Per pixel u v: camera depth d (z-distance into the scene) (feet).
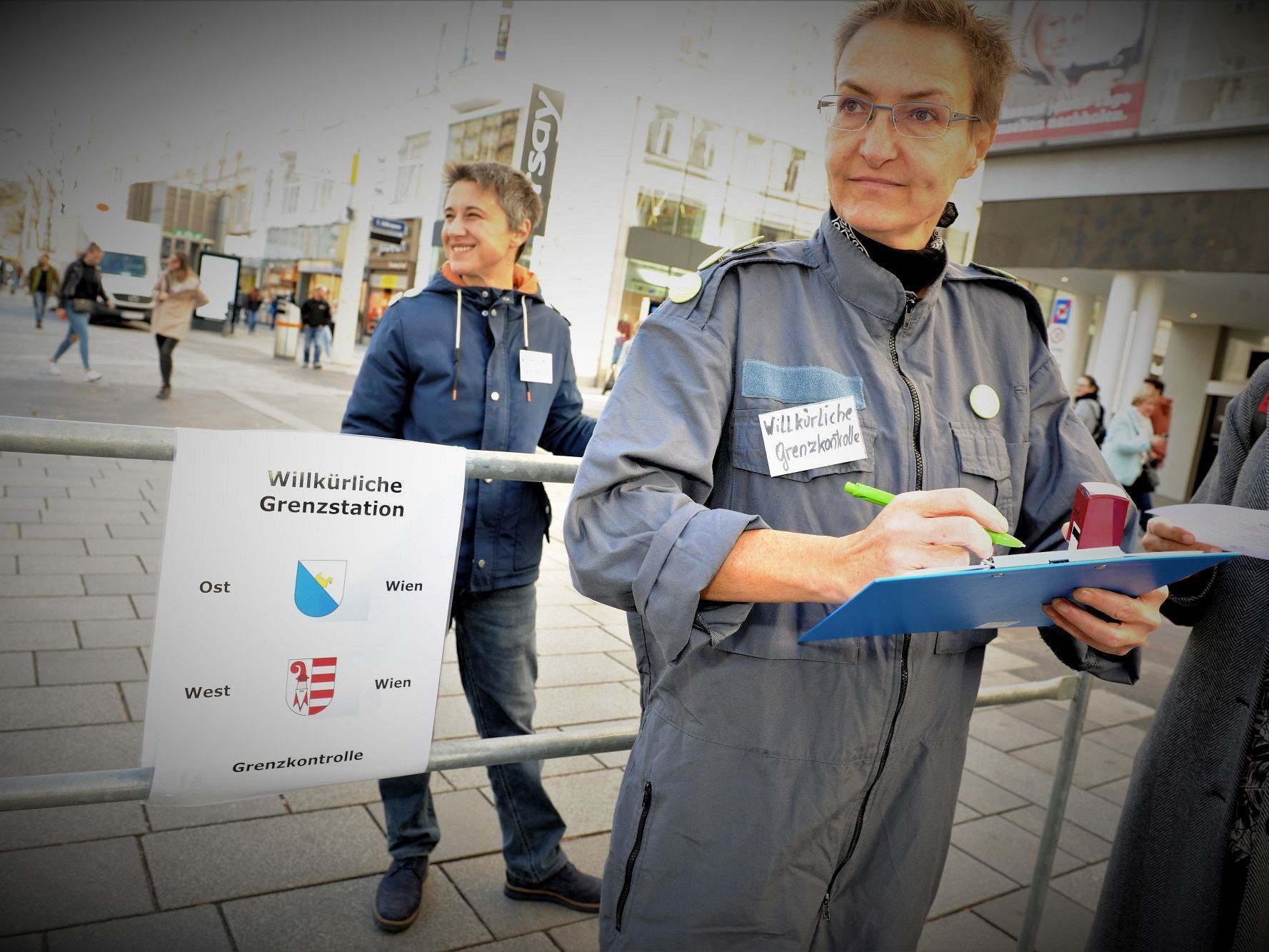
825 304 3.61
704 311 3.37
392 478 3.95
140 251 57.26
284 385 42.68
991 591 2.70
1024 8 38.47
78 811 7.45
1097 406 32.04
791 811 3.36
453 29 58.75
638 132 63.36
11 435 3.26
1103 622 3.15
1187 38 36.19
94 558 13.76
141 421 28.17
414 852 6.73
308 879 6.93
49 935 5.94
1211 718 4.88
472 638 6.73
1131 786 5.36
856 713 3.39
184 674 3.65
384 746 4.11
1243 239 36.24
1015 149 41.06
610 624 13.76
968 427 3.74
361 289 61.00
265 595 3.75
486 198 6.75
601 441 3.15
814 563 2.76
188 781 3.72
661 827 3.43
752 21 64.34
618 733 4.76
